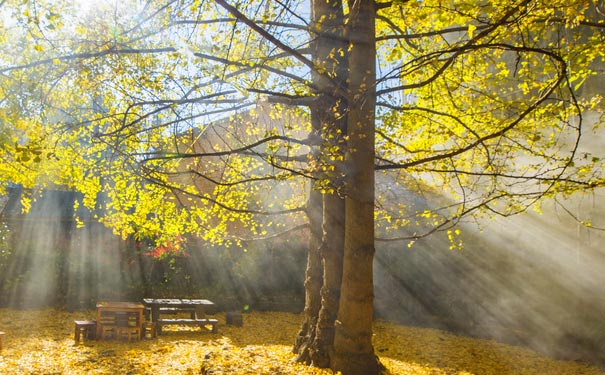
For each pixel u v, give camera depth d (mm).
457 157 9781
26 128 7371
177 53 7742
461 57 8344
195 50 7359
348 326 7668
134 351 10039
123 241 16891
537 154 8656
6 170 11562
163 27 7598
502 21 5602
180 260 17375
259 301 16938
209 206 12320
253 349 9516
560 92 7977
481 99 9148
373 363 7684
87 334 11094
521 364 9695
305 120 9961
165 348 10406
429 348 11086
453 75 8609
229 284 17078
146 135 9062
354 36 7422
